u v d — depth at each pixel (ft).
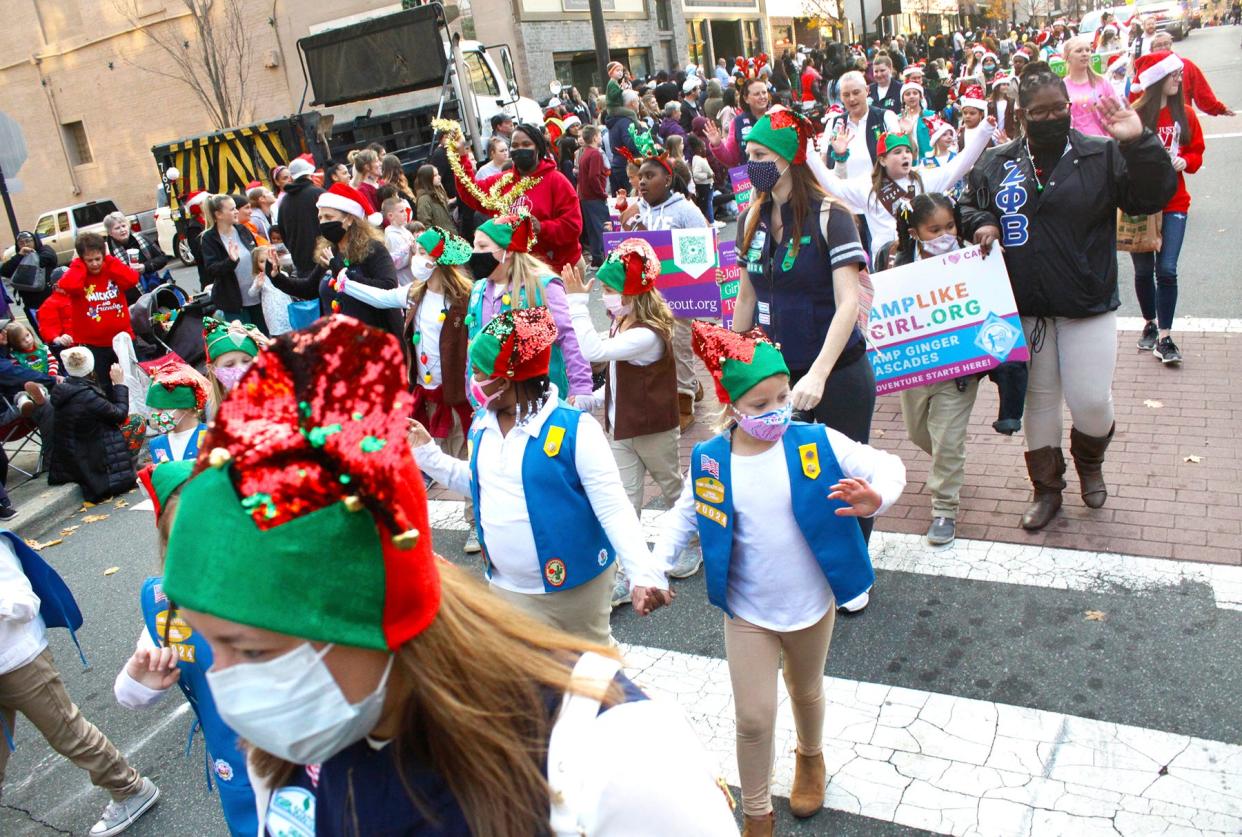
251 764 4.58
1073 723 11.68
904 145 19.34
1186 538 15.15
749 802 9.87
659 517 18.88
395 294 19.83
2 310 36.96
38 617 11.88
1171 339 22.45
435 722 3.81
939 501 16.14
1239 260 28.89
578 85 91.76
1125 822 10.11
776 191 12.58
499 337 10.18
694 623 15.17
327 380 3.33
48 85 103.04
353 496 3.35
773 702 9.75
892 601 14.75
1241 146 47.52
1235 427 18.58
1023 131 14.61
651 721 3.91
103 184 104.42
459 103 46.44
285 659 3.52
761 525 9.53
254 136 52.80
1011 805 10.55
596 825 3.71
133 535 23.21
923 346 15.38
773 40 130.00
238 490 3.37
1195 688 11.96
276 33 86.28
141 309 31.32
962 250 14.88
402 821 3.83
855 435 13.25
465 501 18.57
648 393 15.21
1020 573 14.94
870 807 10.80
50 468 26.02
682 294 22.02
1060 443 15.99
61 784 13.91
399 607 3.59
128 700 7.86
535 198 24.48
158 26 92.84
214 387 13.61
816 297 12.62
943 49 106.32
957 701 12.38
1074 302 14.62
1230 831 9.82
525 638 4.19
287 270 28.40
